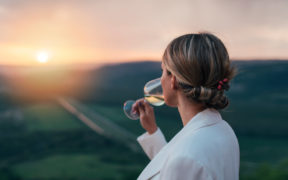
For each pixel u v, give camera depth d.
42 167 73.88
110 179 64.12
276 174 55.81
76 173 68.69
